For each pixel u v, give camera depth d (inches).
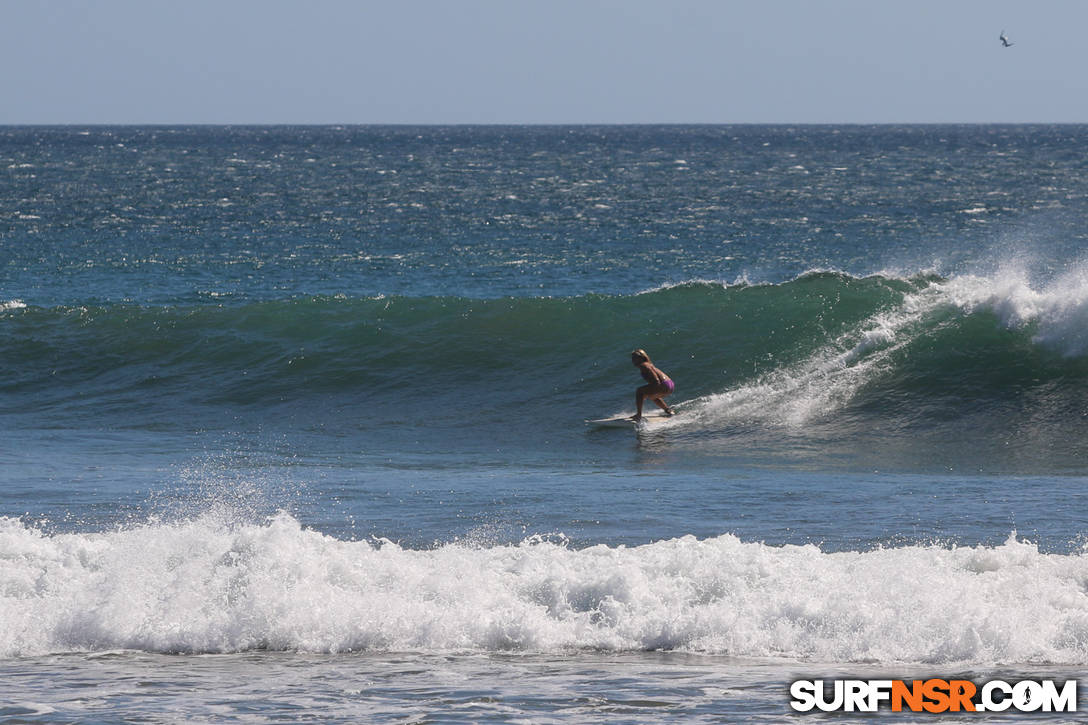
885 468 2236.7
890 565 1400.1
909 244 7170.3
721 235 7726.4
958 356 2778.1
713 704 1054.4
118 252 6707.7
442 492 1990.7
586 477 2151.8
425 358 3112.7
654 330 3102.9
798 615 1277.1
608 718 1015.6
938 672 1154.7
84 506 1870.1
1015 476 2137.1
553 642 1261.1
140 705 1056.2
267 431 2691.9
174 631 1278.3
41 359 3267.7
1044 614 1251.2
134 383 3115.2
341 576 1381.6
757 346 2962.6
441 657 1225.4
